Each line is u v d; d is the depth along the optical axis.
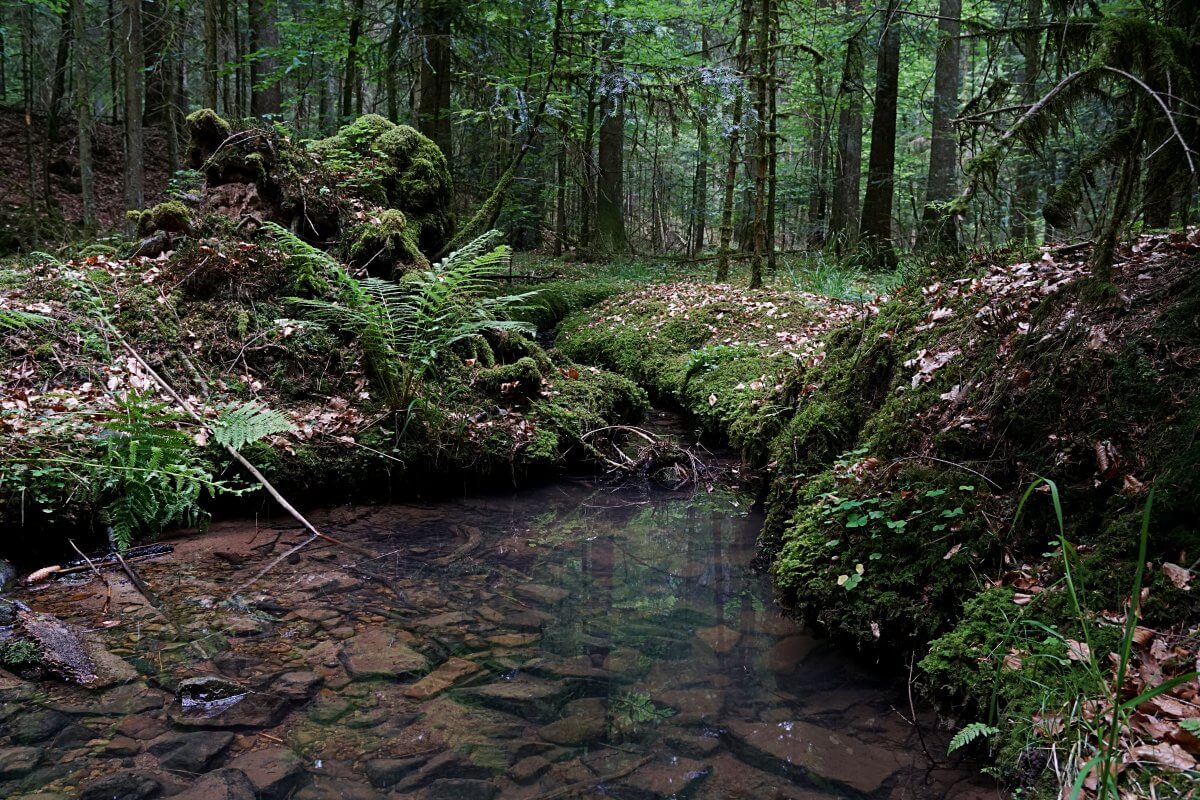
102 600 3.21
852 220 16.62
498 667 2.82
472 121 11.26
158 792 2.01
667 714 2.53
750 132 11.70
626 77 9.70
